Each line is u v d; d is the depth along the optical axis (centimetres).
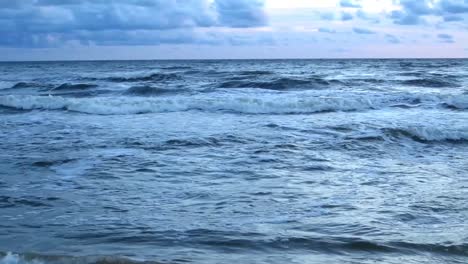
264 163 942
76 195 710
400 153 1078
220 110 1820
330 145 1127
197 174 849
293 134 1268
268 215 620
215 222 589
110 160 949
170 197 703
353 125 1405
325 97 2036
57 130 1341
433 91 2564
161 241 521
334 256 485
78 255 471
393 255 489
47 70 5797
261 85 2761
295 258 477
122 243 514
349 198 707
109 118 1622
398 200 699
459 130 1306
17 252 454
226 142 1150
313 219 604
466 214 634
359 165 945
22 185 764
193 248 501
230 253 487
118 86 2797
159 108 1828
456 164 971
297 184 788
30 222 586
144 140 1164
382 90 2620
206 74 3897
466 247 511
